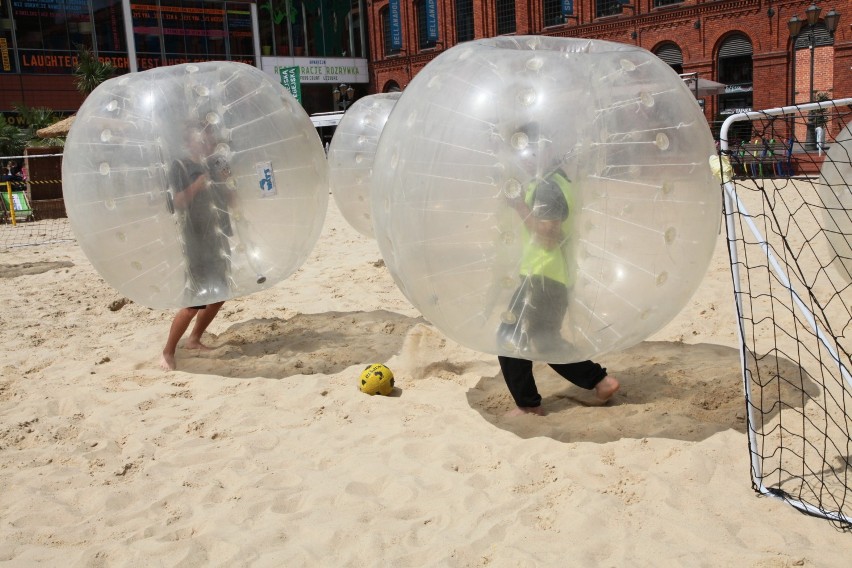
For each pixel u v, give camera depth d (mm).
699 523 3602
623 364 5941
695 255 4117
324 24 45688
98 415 5383
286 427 5102
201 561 3570
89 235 5477
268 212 5535
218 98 5414
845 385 5215
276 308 8242
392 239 4223
